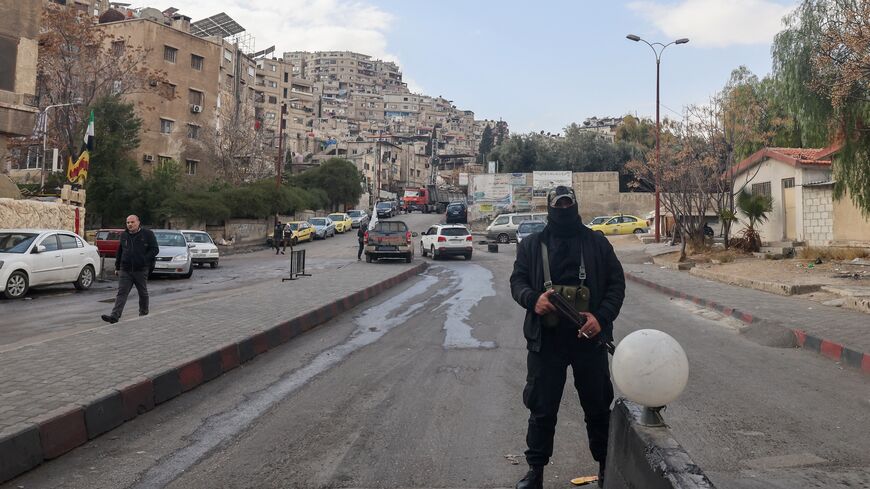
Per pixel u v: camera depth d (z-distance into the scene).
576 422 5.56
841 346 8.45
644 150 54.28
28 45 26.06
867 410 5.99
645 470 2.82
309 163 98.38
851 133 17.33
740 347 9.39
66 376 6.19
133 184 42.38
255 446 4.98
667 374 2.92
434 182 125.25
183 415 5.85
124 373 6.32
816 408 6.04
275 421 5.64
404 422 5.59
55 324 11.56
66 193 26.61
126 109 42.25
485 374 7.48
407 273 22.59
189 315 10.69
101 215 42.75
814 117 18.56
